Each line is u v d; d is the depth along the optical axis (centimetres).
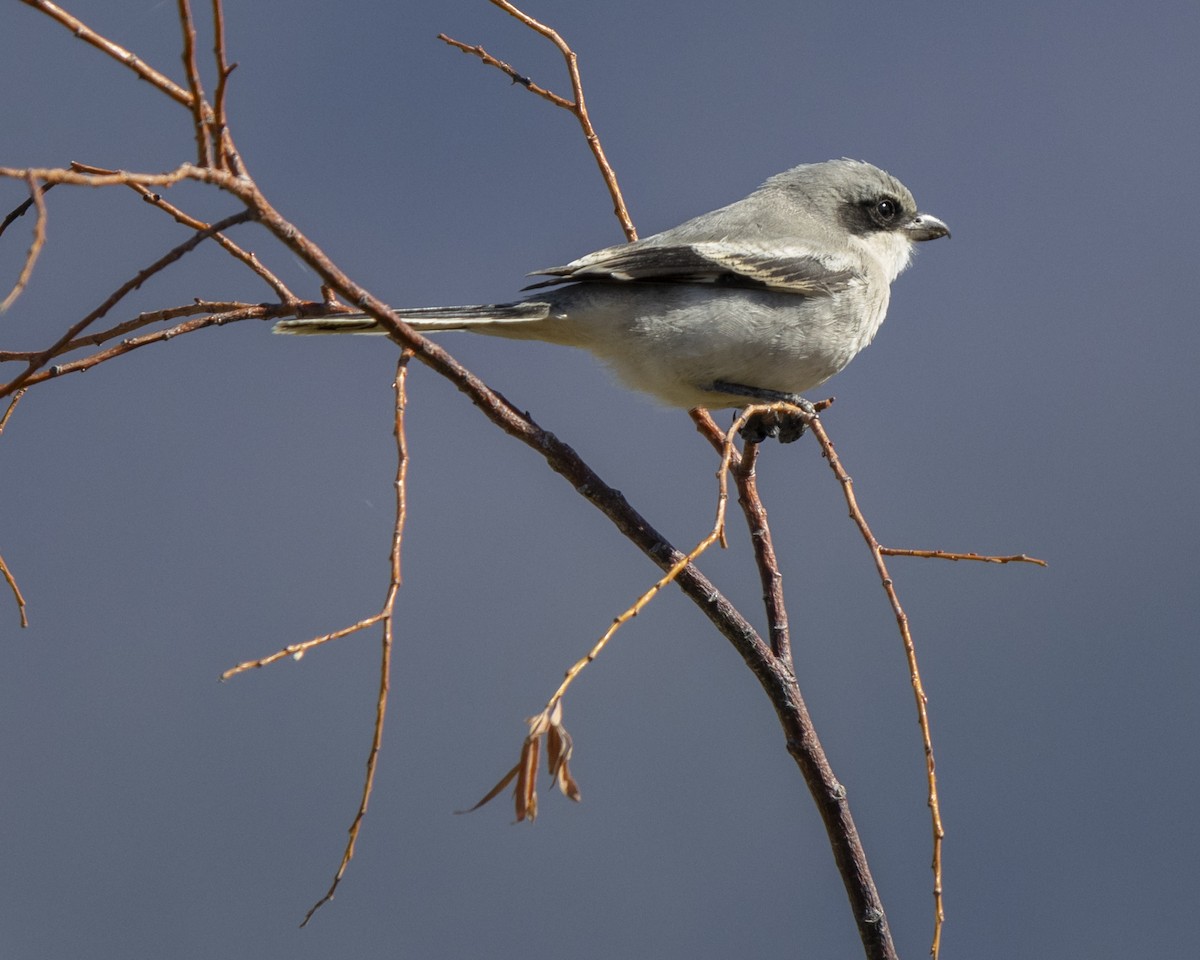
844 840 680
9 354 601
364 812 543
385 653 548
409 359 621
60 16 466
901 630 605
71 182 418
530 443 655
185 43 478
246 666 500
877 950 668
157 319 616
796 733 692
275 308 634
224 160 513
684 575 688
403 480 586
